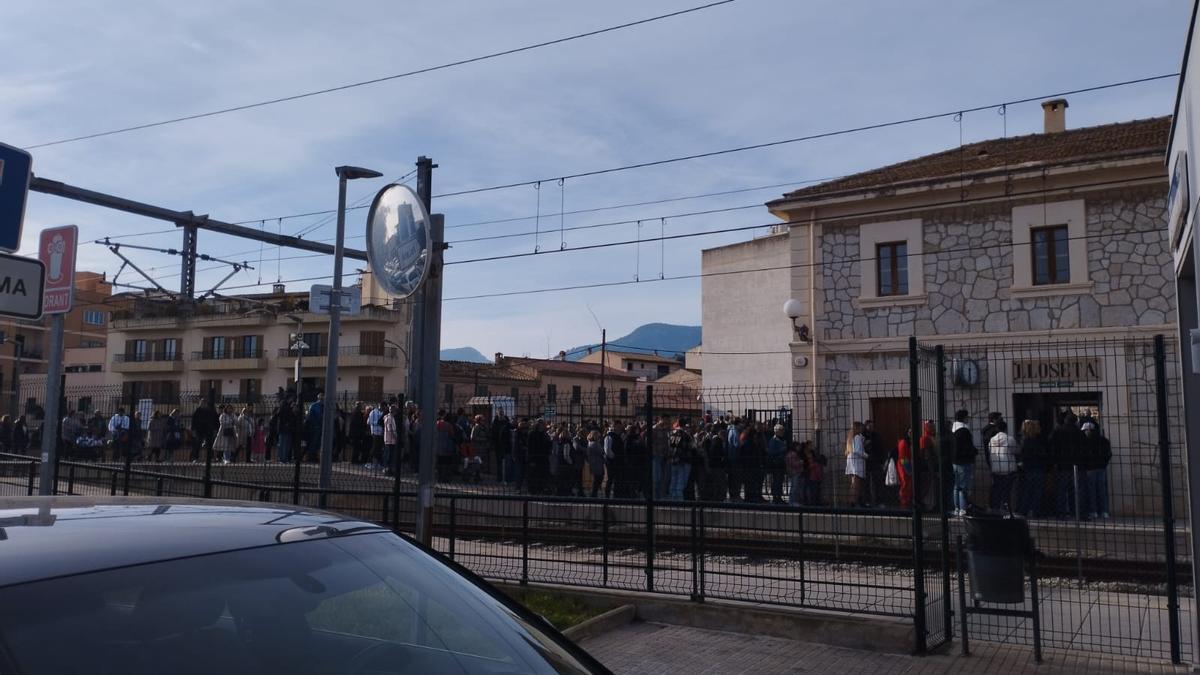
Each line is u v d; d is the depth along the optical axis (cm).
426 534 683
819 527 912
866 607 870
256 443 1836
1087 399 905
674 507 948
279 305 5659
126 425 1636
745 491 960
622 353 8362
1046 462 904
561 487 1073
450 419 1645
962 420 939
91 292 7162
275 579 269
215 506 316
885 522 920
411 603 290
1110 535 882
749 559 959
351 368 5625
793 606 852
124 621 233
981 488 929
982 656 776
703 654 778
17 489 1558
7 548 245
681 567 943
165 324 6059
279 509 324
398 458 1066
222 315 5900
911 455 807
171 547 266
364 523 331
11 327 6369
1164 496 755
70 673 214
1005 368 935
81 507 295
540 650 297
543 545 1068
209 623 244
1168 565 754
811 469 931
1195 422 757
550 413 1112
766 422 968
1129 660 762
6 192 672
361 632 268
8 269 639
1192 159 638
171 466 1552
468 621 296
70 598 232
